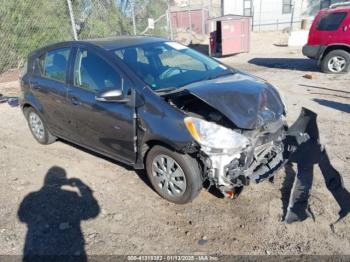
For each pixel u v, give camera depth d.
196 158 3.55
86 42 4.49
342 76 9.57
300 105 7.04
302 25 23.06
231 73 4.48
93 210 3.78
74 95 4.43
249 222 3.45
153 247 3.20
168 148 3.58
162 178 3.81
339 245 3.10
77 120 4.53
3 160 5.16
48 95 4.90
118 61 4.02
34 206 3.90
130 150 3.98
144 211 3.72
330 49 9.98
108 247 3.22
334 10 9.71
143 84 3.78
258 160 3.75
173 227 3.45
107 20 13.47
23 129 6.49
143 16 15.94
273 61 13.35
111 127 4.05
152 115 3.61
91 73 4.25
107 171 4.61
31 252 3.20
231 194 3.73
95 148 4.55
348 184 3.98
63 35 12.02
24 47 11.30
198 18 25.73
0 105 8.17
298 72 10.67
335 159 4.59
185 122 3.38
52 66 4.91
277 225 3.38
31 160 5.10
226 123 3.54
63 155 5.20
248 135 3.51
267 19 26.80
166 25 17.42
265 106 3.73
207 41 21.58
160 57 4.36
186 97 3.79
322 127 5.73
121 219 3.61
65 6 11.79
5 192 4.23
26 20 11.22
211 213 3.62
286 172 4.26
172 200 3.79
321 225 3.35
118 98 3.74
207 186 4.04
